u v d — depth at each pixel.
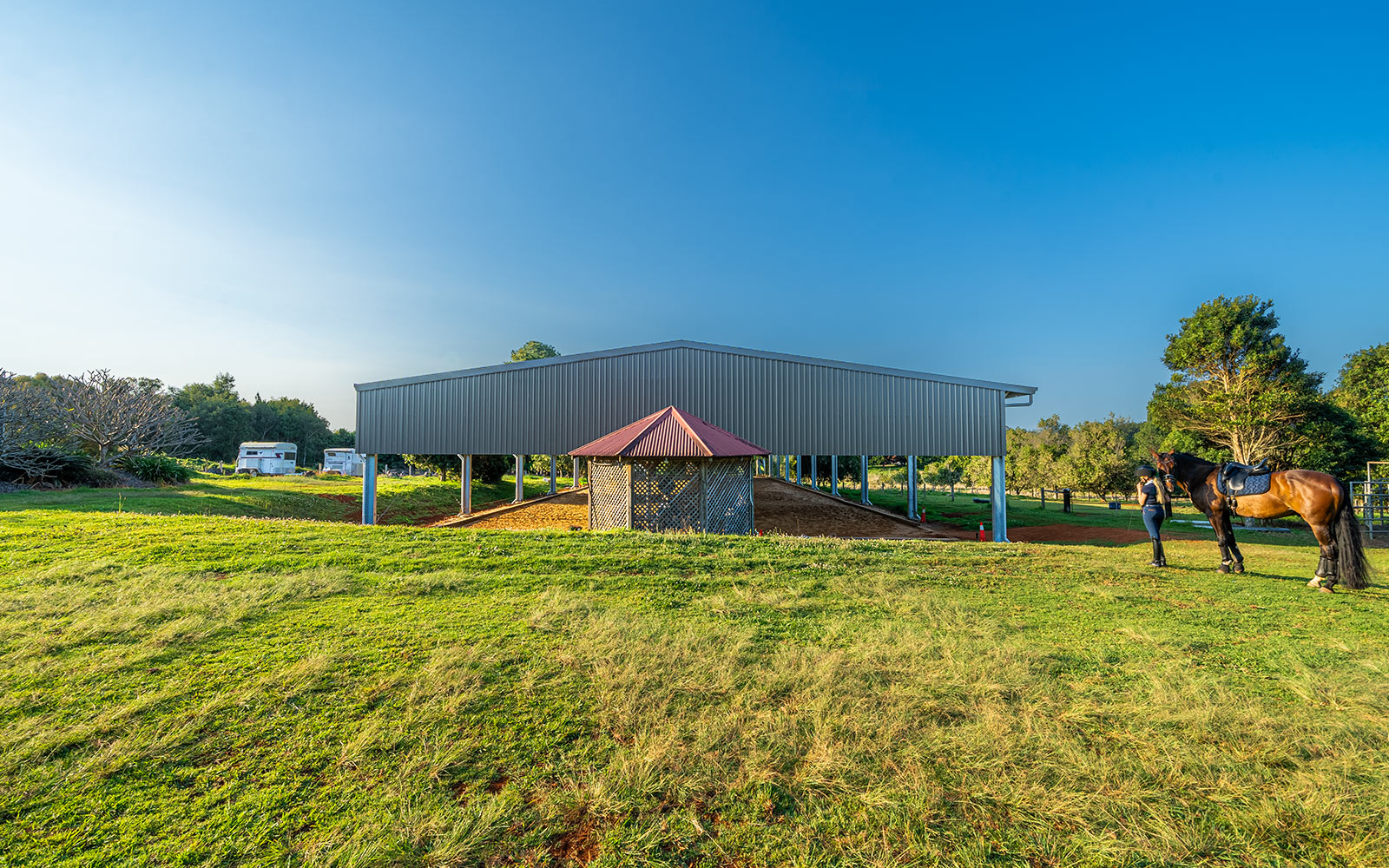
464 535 10.02
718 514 16.45
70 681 3.98
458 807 2.71
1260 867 2.44
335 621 5.38
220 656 4.45
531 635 5.02
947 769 3.11
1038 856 2.51
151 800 2.75
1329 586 7.35
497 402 22.14
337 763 3.05
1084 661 4.72
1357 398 32.84
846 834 2.62
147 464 26.67
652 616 5.75
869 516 25.03
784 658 4.55
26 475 20.94
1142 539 19.44
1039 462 41.84
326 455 79.00
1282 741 3.39
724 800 2.83
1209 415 28.06
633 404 21.80
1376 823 2.70
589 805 2.74
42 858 2.38
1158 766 3.13
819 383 21.50
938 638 5.21
